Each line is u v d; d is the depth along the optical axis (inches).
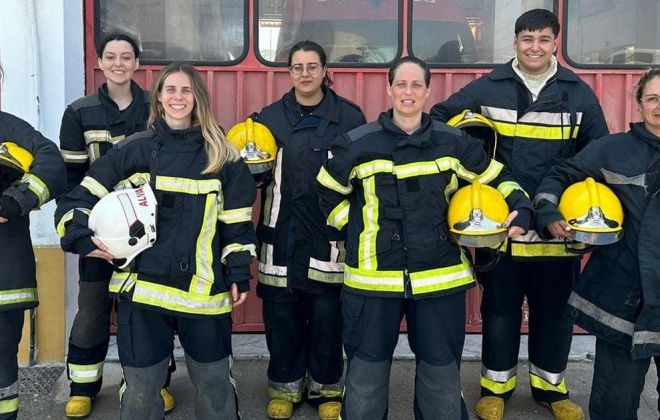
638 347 114.9
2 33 166.9
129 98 149.0
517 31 138.1
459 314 118.8
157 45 182.2
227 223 117.6
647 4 186.7
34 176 115.5
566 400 150.0
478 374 171.3
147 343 113.6
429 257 115.7
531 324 151.5
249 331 191.8
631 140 121.0
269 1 182.4
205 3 181.8
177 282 112.8
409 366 175.6
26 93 168.7
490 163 123.0
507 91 139.7
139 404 113.6
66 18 171.9
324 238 141.6
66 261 173.9
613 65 187.5
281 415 148.0
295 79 139.7
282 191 142.8
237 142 136.6
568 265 143.5
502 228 115.2
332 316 145.8
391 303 117.8
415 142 117.0
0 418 120.9
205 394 118.3
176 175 114.4
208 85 183.9
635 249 116.7
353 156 118.6
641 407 153.9
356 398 118.5
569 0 184.9
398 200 116.6
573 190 120.1
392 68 119.0
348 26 183.6
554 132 138.3
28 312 172.1
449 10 184.2
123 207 110.7
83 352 148.1
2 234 119.5
